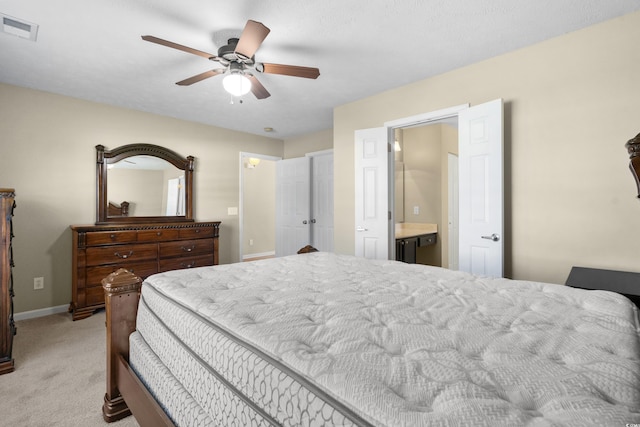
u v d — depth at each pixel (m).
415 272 1.76
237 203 5.09
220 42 2.37
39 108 3.32
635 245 2.10
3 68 2.80
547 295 1.30
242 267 1.91
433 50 2.55
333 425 0.61
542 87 2.44
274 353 0.83
